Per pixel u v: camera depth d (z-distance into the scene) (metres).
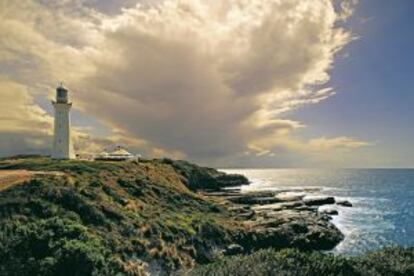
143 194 60.38
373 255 31.91
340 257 30.70
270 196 99.56
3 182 48.72
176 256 42.53
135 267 37.75
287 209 78.94
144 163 92.56
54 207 41.84
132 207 51.34
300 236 55.22
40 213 40.38
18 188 45.03
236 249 48.56
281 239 53.69
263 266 28.14
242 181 171.38
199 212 61.12
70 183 50.69
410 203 117.00
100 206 45.84
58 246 34.06
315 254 31.48
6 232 35.06
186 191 77.06
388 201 122.81
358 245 59.81
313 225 61.03
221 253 46.84
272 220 60.50
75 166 66.81
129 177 66.56
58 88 88.06
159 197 62.38
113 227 42.69
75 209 43.19
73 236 36.50
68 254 33.09
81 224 39.91
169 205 60.06
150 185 65.88
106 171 66.06
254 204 87.62
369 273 28.16
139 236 42.84
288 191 142.38
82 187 50.72
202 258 44.88
